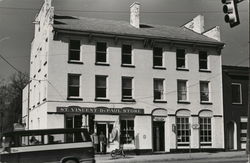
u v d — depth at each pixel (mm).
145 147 33781
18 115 65312
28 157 18016
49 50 31844
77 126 32062
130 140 33562
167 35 36250
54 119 31297
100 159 28047
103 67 33406
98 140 31938
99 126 32750
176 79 35844
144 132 34000
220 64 37844
